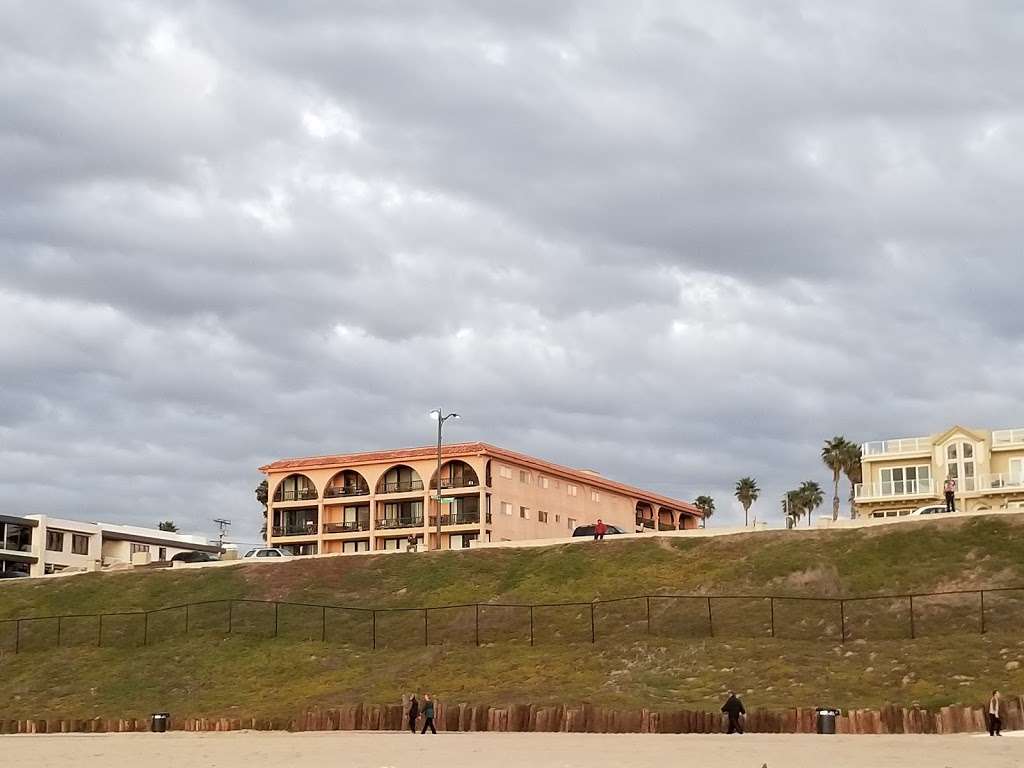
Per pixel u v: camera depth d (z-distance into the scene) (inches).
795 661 2600.9
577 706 2325.3
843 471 6973.4
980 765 1496.1
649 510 6638.8
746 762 1547.7
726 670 2578.7
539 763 1563.7
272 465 5880.9
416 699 2314.2
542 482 5772.6
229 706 2807.6
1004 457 4832.7
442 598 3499.0
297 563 3961.6
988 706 2084.2
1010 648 2518.5
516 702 2447.1
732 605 3070.9
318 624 3395.7
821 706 2277.3
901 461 4955.7
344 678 2920.8
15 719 2859.3
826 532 3513.8
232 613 3538.4
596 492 6127.0
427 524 5472.4
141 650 3356.3
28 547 5964.6
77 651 3415.4
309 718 2496.3
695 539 3659.0
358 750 1840.6
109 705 2933.1
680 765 1514.5
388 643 3186.5
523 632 3112.7
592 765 1528.1
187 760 1726.1
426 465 5565.9
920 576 3107.8
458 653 2982.3
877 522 3526.1
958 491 4773.6
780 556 3373.5
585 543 3777.1
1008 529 3284.9
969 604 2866.6
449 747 1866.4
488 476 5457.7
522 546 3853.3
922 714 2069.4
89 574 4153.5
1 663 3408.0
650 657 2731.3
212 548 6904.5
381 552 3976.4
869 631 2810.0
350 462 5703.7
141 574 4077.3
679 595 3186.5
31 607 3892.7
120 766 1636.3
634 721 2201.0
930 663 2477.9
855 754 1652.3
